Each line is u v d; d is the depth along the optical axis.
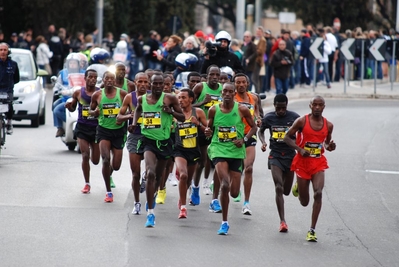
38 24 103.00
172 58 56.44
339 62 93.12
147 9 122.50
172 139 33.06
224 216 29.09
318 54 79.31
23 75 59.31
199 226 30.22
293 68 81.06
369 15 130.50
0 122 43.28
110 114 33.84
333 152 48.31
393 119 63.69
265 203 34.69
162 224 30.30
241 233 29.44
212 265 25.12
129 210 32.38
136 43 86.62
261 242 28.28
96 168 41.38
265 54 76.38
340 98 80.25
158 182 31.30
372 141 52.84
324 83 90.31
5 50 46.09
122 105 32.88
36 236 28.11
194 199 33.91
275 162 30.50
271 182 39.12
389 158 47.06
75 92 35.62
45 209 32.16
